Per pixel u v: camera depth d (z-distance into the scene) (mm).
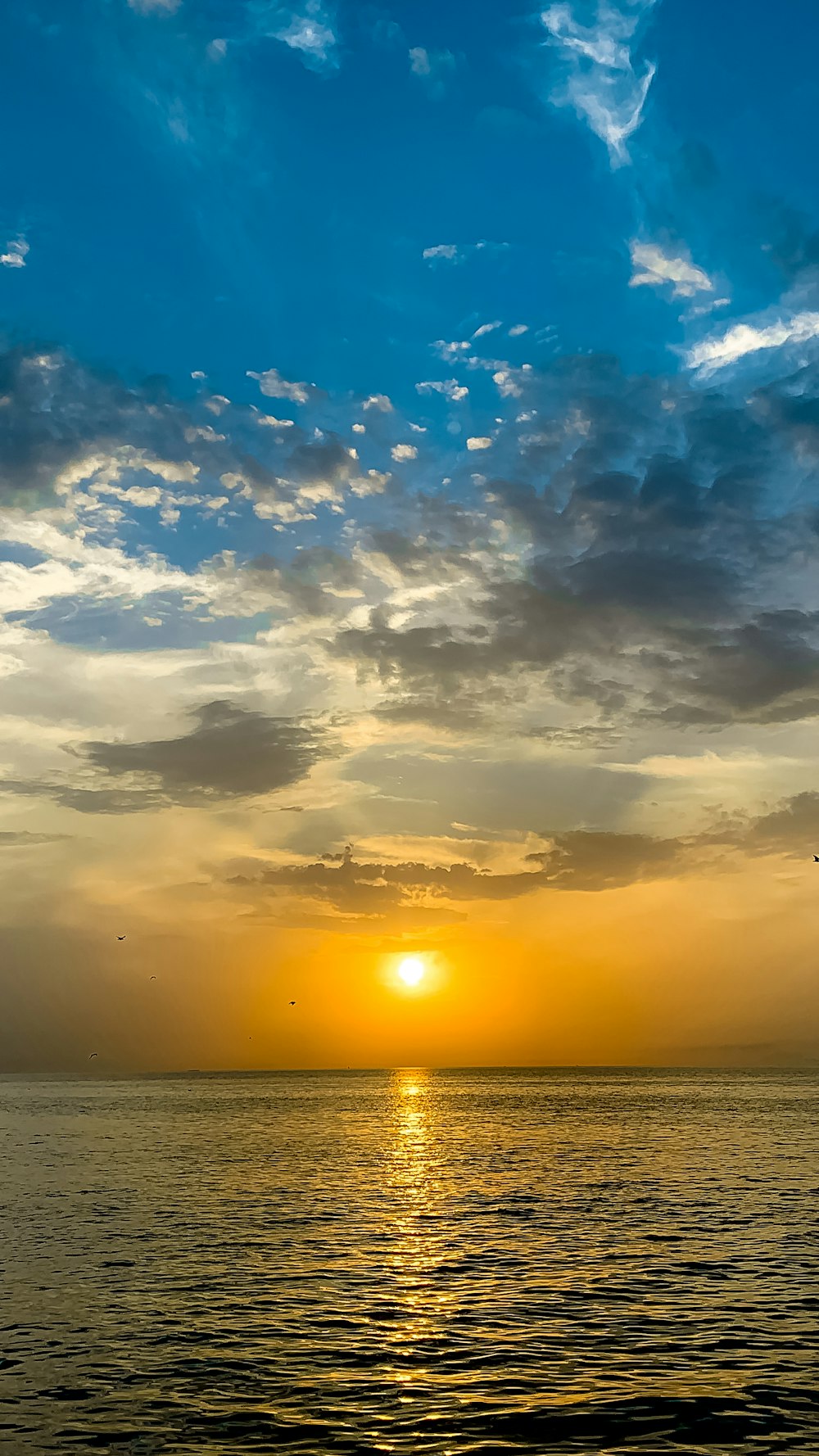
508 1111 134875
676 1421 20438
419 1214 46375
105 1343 25703
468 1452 19016
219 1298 30391
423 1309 29062
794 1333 26406
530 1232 41656
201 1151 78688
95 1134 95750
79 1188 55625
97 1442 19453
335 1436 19766
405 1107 148625
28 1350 25172
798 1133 94312
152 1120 117438
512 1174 62219
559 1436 19750
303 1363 24156
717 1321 27594
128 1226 43094
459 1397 21812
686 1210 47312
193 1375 23250
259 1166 67312
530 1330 26812
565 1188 55375
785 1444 19297
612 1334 26375
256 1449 19141
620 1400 21562
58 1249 38000
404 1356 24609
